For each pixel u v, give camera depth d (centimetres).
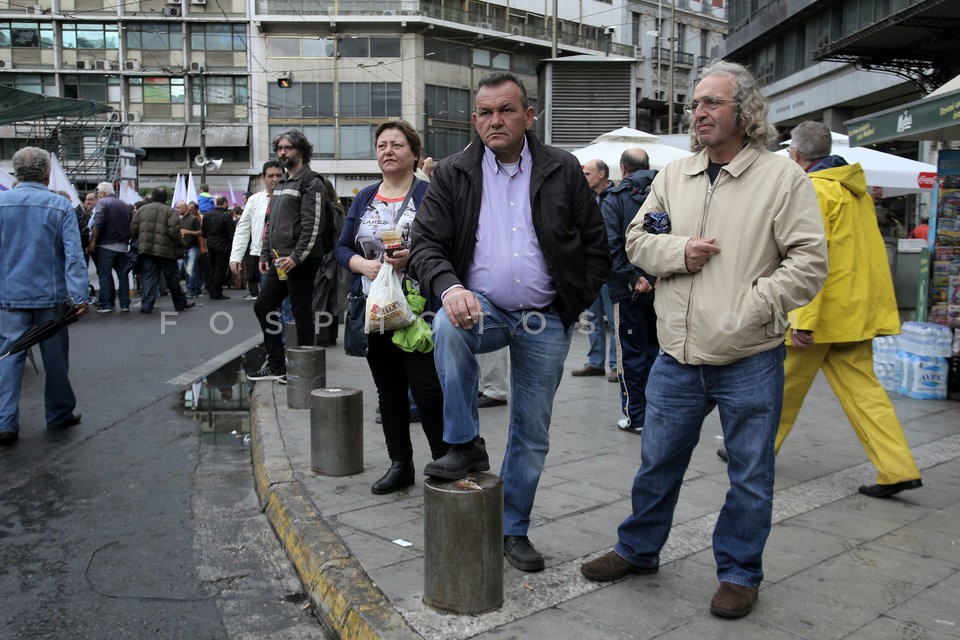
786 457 506
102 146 2811
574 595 306
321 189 674
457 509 284
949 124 639
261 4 4706
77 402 705
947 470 480
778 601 304
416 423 586
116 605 332
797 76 2725
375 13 4719
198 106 4788
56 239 586
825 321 429
